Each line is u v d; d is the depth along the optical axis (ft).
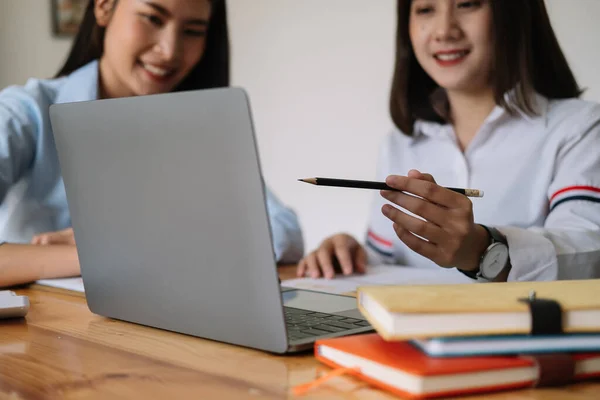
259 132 9.20
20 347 2.23
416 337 1.61
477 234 3.18
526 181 5.02
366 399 1.60
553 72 5.10
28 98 4.96
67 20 9.55
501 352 1.65
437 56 5.10
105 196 2.40
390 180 2.86
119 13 5.30
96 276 2.62
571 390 1.62
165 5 5.19
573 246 3.64
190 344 2.21
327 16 8.18
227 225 1.99
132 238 2.35
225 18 5.72
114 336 2.37
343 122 8.20
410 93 5.52
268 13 8.83
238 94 1.84
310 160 8.60
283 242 4.94
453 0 4.96
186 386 1.73
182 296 2.25
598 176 4.57
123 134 2.22
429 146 5.56
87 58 5.54
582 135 4.78
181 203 2.11
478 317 1.62
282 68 8.78
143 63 5.39
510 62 4.92
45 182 5.08
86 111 2.34
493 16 4.90
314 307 2.65
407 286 1.95
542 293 1.81
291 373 1.84
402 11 5.37
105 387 1.74
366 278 3.93
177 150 2.05
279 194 9.01
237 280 2.03
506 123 5.14
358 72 7.95
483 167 5.21
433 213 3.00
